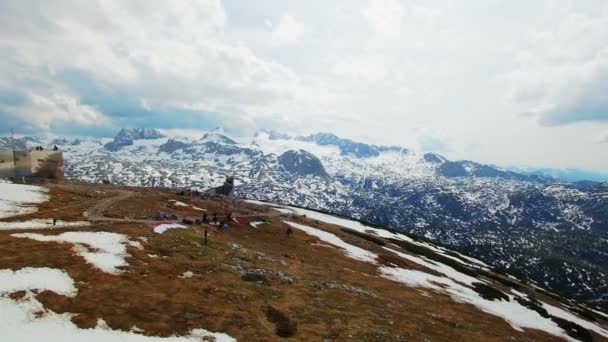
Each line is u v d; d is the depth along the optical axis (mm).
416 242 153875
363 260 84625
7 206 67625
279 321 39281
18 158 110625
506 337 51469
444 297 68500
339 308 46844
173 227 71875
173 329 34219
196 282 46188
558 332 67562
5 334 28594
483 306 69875
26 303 33062
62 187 100375
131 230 63281
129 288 40375
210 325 36094
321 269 67562
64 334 30188
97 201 90000
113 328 32531
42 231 54562
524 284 130125
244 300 43531
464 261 143500
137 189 140250
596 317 106438
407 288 68125
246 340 34438
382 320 45375
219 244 67812
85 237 54156
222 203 134750
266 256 67750
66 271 40688
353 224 158000
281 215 127812
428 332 44906
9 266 38594
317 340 36531
